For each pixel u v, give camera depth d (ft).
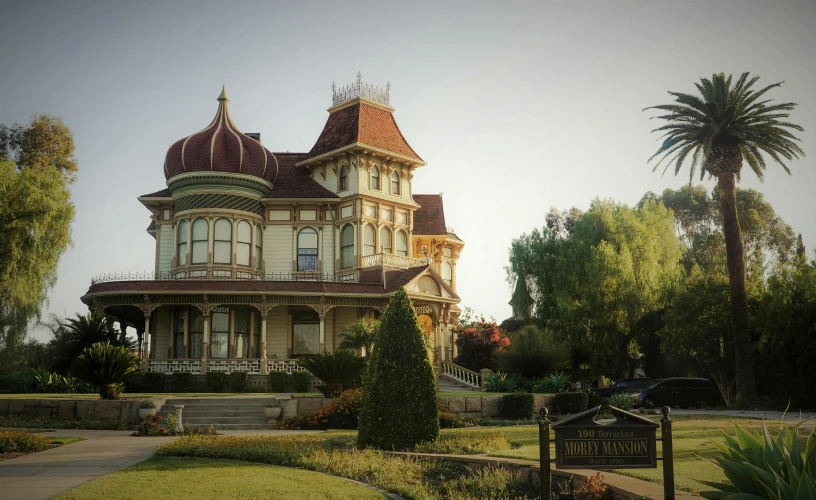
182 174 143.74
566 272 172.76
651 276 167.63
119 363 91.56
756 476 27.43
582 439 32.09
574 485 37.29
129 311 141.69
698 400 128.06
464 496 38.60
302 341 145.79
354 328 119.65
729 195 132.16
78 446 62.64
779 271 130.41
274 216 152.15
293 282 134.62
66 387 115.55
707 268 241.55
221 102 150.82
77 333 116.98
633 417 32.09
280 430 83.66
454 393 116.26
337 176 154.61
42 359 126.11
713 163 132.05
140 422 86.69
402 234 158.92
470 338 160.15
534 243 185.37
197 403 92.22
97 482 40.52
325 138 160.04
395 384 56.90
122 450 59.26
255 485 39.75
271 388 125.59
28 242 130.93
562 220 268.62
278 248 151.23
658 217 181.47
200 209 143.02
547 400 102.22
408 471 45.01
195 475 43.39
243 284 132.46
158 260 148.15
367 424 56.90
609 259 164.35
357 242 147.95
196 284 131.13
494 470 42.78
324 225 152.87
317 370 95.76
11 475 44.29
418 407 56.75
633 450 31.99
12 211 131.23
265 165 149.38
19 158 186.60
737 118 132.77
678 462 43.93
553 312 175.52
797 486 25.72
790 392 125.49
